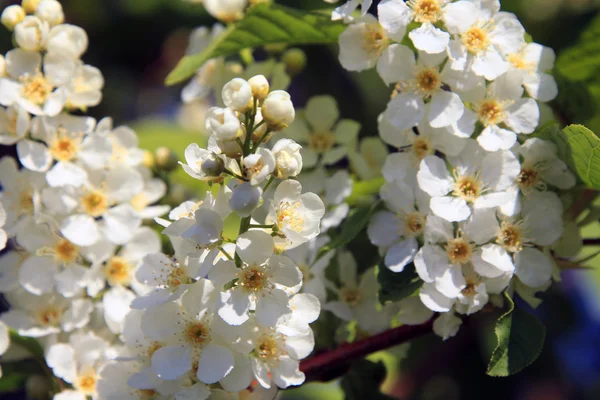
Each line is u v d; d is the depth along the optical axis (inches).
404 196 15.4
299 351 14.7
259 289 14.5
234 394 14.7
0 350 15.4
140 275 14.8
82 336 15.5
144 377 14.7
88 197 15.7
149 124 19.2
